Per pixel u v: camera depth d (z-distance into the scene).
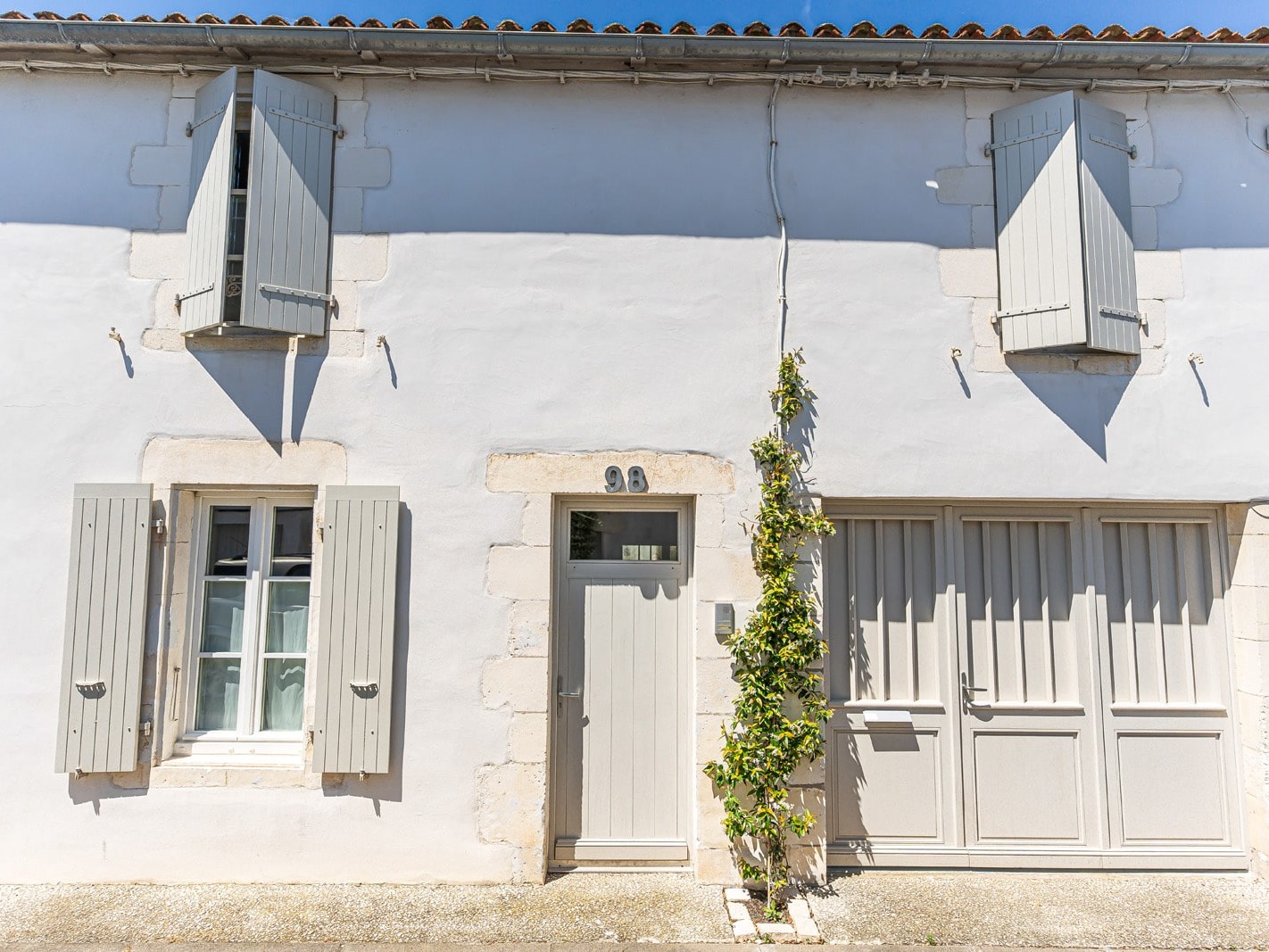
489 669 3.81
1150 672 4.04
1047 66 4.05
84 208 4.00
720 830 3.75
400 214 4.04
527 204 4.08
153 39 3.86
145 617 3.75
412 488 3.89
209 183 3.89
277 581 4.00
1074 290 3.84
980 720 3.99
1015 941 3.25
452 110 4.11
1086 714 3.99
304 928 3.28
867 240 4.09
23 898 3.50
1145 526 4.12
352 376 3.94
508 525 3.88
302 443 3.89
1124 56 3.95
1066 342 3.83
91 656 3.68
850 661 4.03
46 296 3.94
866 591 4.07
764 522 3.84
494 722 3.78
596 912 3.45
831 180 4.12
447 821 3.73
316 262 3.95
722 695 3.82
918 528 4.11
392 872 3.70
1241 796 3.95
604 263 4.05
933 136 4.13
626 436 3.95
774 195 4.10
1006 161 4.11
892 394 4.00
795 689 3.76
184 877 3.67
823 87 4.14
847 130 4.13
